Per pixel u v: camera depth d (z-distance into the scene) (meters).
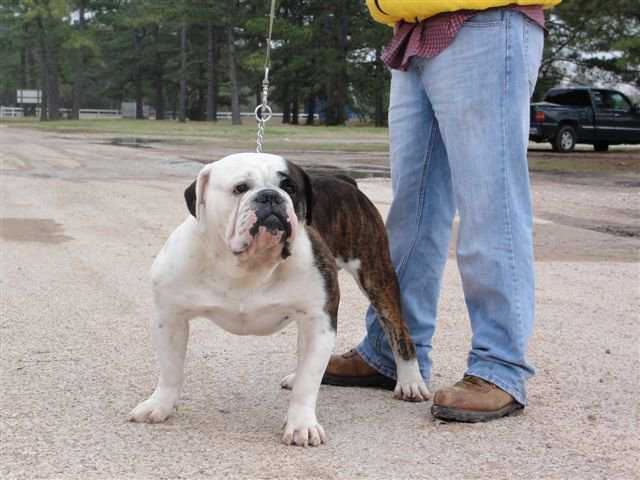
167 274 3.33
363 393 4.08
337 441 3.34
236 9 53.59
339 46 55.22
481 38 3.63
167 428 3.45
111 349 4.63
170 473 2.97
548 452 3.25
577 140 26.25
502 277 3.67
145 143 28.25
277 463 3.08
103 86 85.44
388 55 4.01
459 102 3.70
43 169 16.59
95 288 6.16
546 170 19.03
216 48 63.94
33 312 5.43
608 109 26.55
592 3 26.80
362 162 19.78
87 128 44.09
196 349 4.68
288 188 3.16
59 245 7.94
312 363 3.35
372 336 4.14
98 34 71.38
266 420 3.59
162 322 3.44
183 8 53.44
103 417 3.56
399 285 4.07
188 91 74.75
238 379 4.17
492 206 3.67
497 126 3.66
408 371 3.96
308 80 59.09
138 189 13.05
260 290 3.27
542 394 4.00
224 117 80.44
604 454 3.24
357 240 3.86
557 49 43.22
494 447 3.29
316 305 3.33
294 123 65.12
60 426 3.44
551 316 5.63
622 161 22.06
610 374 4.34
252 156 3.20
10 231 8.66
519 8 3.64
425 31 3.80
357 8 54.78
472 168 3.69
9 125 49.44
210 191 3.16
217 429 3.45
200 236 3.25
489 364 3.69
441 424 3.57
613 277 7.07
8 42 69.75
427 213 4.05
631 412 3.75
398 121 4.04
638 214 11.51
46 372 4.20
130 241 8.23
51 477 2.93
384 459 3.15
